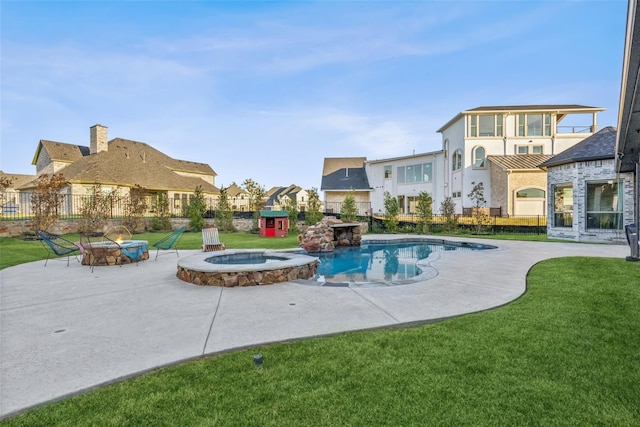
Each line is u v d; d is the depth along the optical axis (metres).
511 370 3.19
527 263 9.53
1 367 3.40
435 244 16.39
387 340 3.96
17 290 6.77
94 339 4.14
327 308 5.38
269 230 19.67
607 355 3.48
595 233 15.22
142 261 10.71
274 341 4.02
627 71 4.47
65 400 2.80
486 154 27.20
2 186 19.58
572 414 2.52
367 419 2.49
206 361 3.49
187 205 26.34
